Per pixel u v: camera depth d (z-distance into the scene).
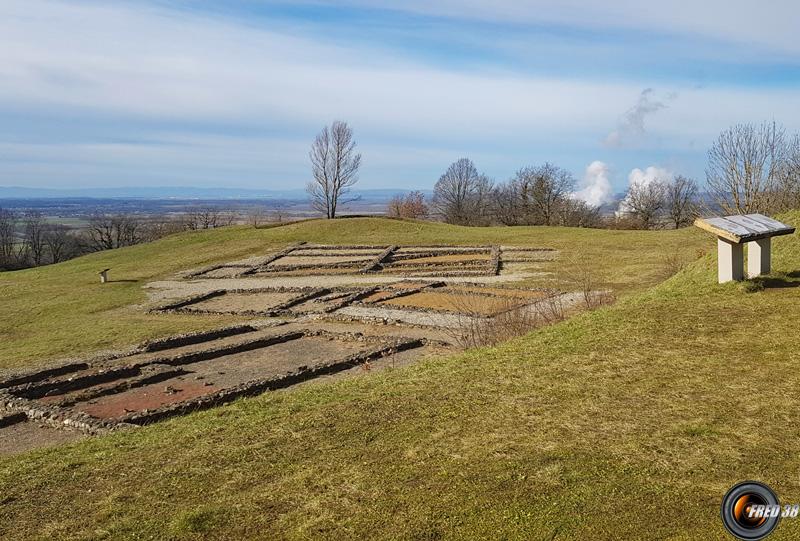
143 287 35.41
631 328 10.95
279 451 7.11
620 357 9.40
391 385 9.52
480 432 7.02
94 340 22.03
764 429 6.41
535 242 43.59
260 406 9.54
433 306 24.23
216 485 6.38
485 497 5.51
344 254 42.94
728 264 12.97
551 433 6.78
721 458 5.86
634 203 74.62
